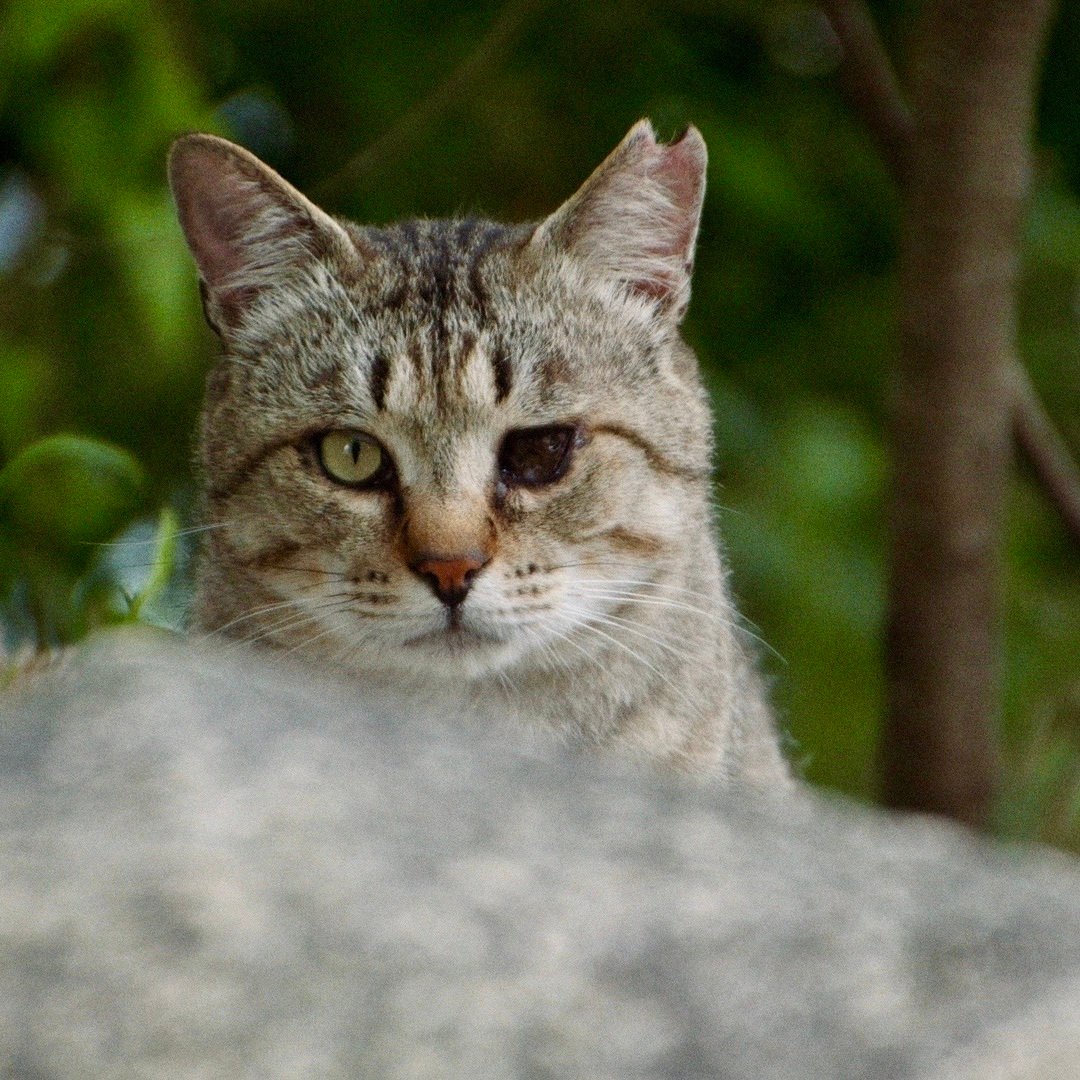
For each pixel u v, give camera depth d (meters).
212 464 7.97
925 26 9.12
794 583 11.92
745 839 3.82
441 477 7.37
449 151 12.52
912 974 3.37
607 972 3.36
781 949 3.43
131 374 12.03
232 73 12.50
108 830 3.54
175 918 3.36
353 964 3.32
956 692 9.69
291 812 3.64
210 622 8.00
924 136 9.07
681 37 12.62
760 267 12.96
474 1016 3.25
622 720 7.64
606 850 3.71
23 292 11.96
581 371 7.68
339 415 7.50
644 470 7.79
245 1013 3.22
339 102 12.62
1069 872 3.93
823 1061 3.19
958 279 9.10
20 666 7.09
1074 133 13.15
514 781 3.93
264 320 7.95
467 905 3.47
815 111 12.82
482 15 12.45
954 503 9.37
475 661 7.33
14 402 11.00
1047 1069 3.18
